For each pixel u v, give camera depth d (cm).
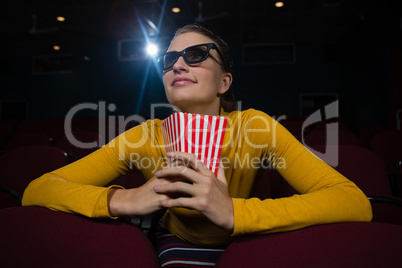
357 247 48
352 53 856
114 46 1041
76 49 1088
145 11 759
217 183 60
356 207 63
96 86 1060
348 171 154
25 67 1162
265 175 144
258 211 58
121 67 1048
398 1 608
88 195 64
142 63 1040
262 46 1031
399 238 48
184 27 86
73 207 63
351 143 250
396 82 644
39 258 56
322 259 48
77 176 83
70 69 1148
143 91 1045
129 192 65
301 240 50
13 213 57
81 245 56
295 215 58
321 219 59
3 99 1169
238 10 748
